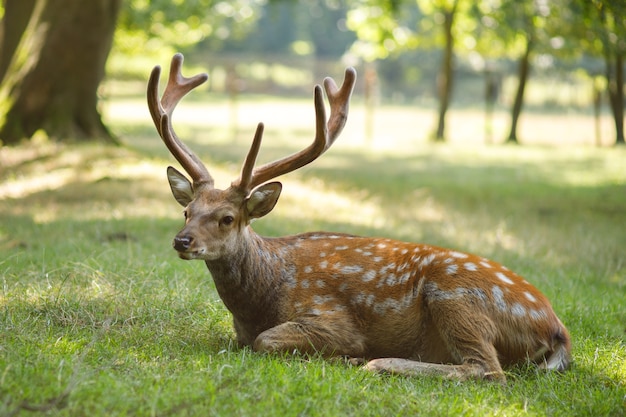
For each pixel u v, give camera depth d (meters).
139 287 7.52
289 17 90.62
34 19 19.17
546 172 22.70
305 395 5.10
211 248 5.99
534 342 6.14
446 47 34.38
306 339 6.20
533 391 5.78
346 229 12.04
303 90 72.38
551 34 26.27
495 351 6.05
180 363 5.63
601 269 10.35
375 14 32.34
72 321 6.55
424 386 5.68
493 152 29.34
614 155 27.97
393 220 13.51
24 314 6.58
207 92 70.25
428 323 6.26
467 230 12.66
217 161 19.38
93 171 15.74
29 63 18.72
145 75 54.22
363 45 37.31
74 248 9.44
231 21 67.25
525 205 16.30
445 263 6.26
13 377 4.94
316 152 6.62
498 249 11.18
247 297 6.33
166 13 32.19
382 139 34.97
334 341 6.27
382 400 5.21
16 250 9.46
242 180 6.18
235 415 4.73
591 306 8.17
